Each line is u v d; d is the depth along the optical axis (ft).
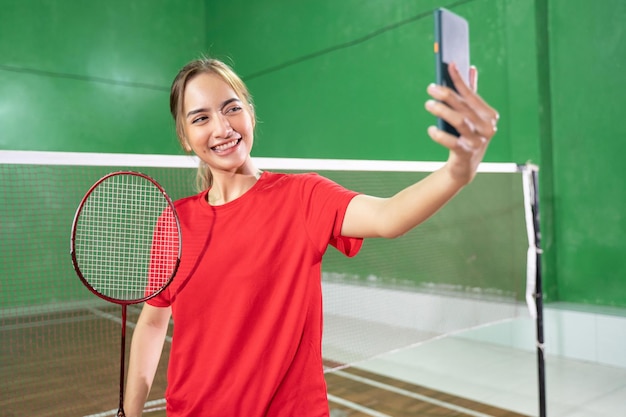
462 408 10.18
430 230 12.44
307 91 19.97
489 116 2.34
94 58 23.47
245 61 23.00
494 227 12.42
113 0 23.88
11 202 13.64
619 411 9.79
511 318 12.11
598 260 13.23
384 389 11.35
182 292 3.60
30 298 13.98
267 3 21.67
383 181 12.32
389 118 17.02
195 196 3.97
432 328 11.85
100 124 23.58
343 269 13.89
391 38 16.85
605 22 12.78
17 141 21.84
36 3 22.25
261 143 22.27
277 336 3.43
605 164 12.97
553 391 10.95
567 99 13.61
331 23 18.86
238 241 3.52
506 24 14.32
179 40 25.36
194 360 3.60
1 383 9.77
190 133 3.61
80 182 12.91
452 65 2.25
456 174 2.53
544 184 13.88
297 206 3.51
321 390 3.52
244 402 3.42
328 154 19.24
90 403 7.75
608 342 12.30
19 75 21.89
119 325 13.71
